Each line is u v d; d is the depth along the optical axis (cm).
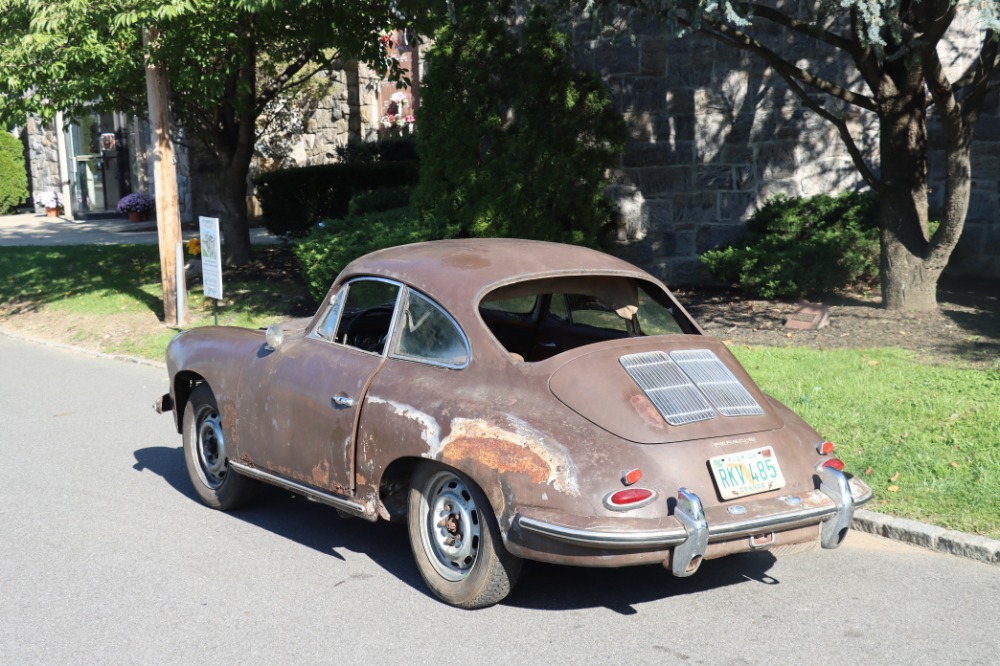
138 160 2705
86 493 699
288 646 454
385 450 507
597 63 1380
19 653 450
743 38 1029
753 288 1216
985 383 804
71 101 1414
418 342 525
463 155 1290
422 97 1311
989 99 1230
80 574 546
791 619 478
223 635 467
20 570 552
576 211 1290
